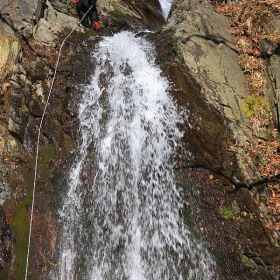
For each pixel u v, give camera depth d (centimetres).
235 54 721
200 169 549
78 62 648
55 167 577
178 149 566
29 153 569
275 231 505
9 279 492
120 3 957
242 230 507
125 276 535
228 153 557
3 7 643
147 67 636
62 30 692
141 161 577
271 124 633
